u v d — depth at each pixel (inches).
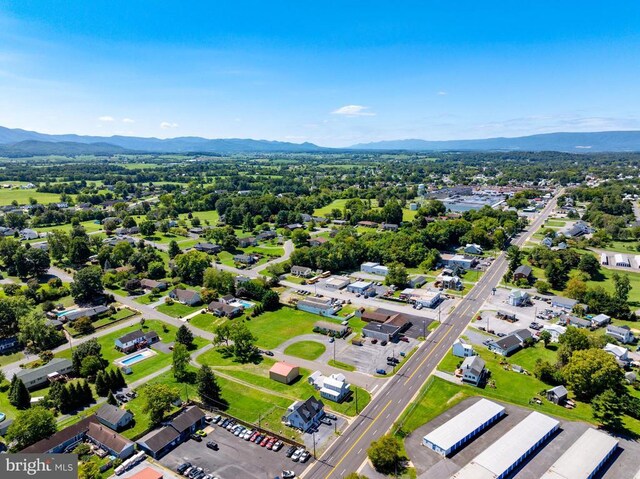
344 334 5128.0
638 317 5433.1
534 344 4825.3
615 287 6151.6
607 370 3619.6
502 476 2827.3
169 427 3348.9
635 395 3754.9
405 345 4835.1
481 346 4766.2
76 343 5064.0
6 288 6289.4
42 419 3265.3
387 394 3887.8
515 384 4013.3
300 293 6589.6
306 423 3403.1
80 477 2805.1
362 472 2945.4
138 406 3784.5
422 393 3873.0
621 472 2903.5
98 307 5885.8
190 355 4712.1
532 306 5920.3
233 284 6510.8
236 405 3779.5
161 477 2881.4
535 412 3452.3
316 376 4116.6
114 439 3230.8
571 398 3794.3
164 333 5319.9
